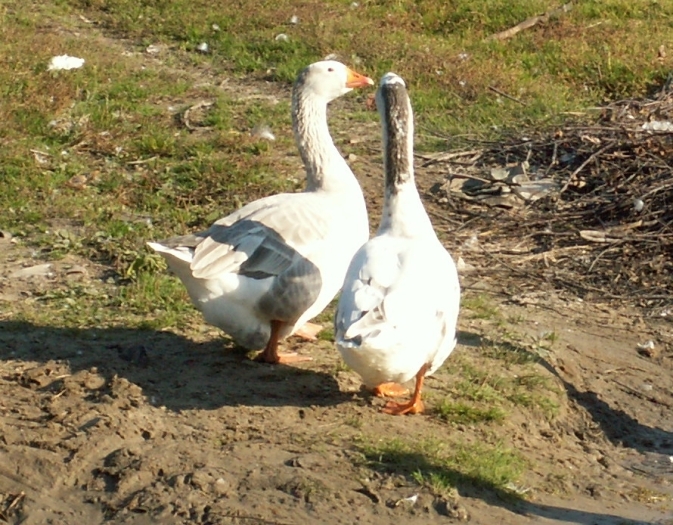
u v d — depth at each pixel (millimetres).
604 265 9008
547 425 6586
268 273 6469
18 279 8094
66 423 5820
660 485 6105
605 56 14430
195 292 6523
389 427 5984
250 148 11406
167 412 6000
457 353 7180
